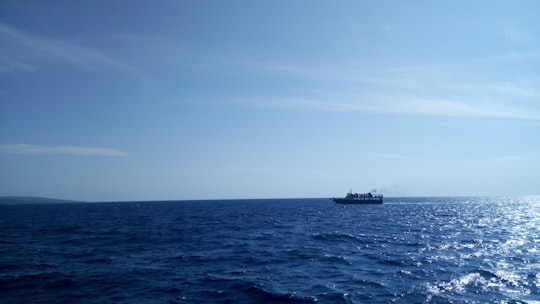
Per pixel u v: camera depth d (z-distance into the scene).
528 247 36.41
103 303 18.20
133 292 20.17
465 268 25.97
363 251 34.44
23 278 23.47
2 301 18.62
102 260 30.38
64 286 21.53
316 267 26.97
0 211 159.62
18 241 44.19
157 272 25.34
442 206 168.50
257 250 35.41
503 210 128.75
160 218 93.25
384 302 18.11
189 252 34.47
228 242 41.75
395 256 31.33
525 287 20.69
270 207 168.88
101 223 76.50
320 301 18.28
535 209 135.50
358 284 21.67
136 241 43.22
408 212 114.19
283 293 19.59
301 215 99.88
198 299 18.69
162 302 18.23
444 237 45.81
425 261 28.88
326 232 52.00
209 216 99.75
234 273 24.97
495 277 23.08
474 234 49.41
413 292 19.81
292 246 38.09
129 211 144.50
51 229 62.06
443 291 20.00
